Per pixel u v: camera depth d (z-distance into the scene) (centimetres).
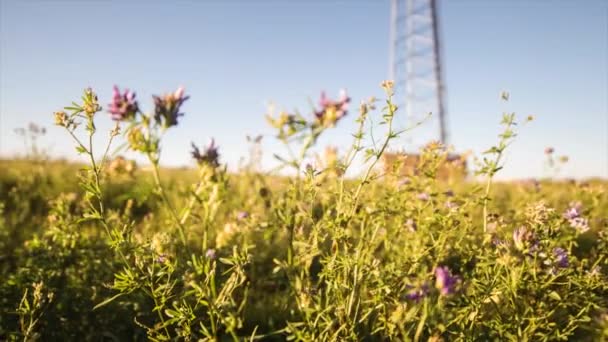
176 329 34
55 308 44
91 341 42
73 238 49
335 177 40
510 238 41
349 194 36
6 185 100
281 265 39
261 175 55
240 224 50
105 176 42
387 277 37
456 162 54
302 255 39
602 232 44
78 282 46
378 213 42
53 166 122
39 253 48
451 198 43
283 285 55
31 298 43
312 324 34
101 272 48
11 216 76
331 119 35
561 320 39
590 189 60
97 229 62
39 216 78
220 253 49
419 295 32
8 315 42
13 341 36
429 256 41
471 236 43
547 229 36
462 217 43
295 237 41
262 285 54
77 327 43
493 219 43
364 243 39
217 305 31
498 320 36
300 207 38
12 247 61
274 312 47
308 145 35
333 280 36
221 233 48
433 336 32
